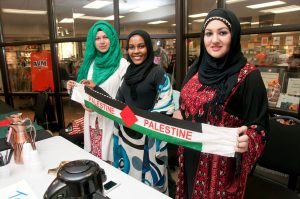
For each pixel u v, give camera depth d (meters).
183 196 1.36
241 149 1.05
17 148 1.28
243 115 1.15
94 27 2.06
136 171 1.75
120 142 1.81
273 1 2.27
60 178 0.73
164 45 3.12
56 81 4.04
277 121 1.65
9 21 4.20
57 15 3.85
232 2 2.55
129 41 1.73
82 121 2.60
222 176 1.18
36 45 4.09
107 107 1.75
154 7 3.21
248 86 1.10
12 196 1.00
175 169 2.50
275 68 2.37
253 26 2.44
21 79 4.36
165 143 1.73
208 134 1.18
